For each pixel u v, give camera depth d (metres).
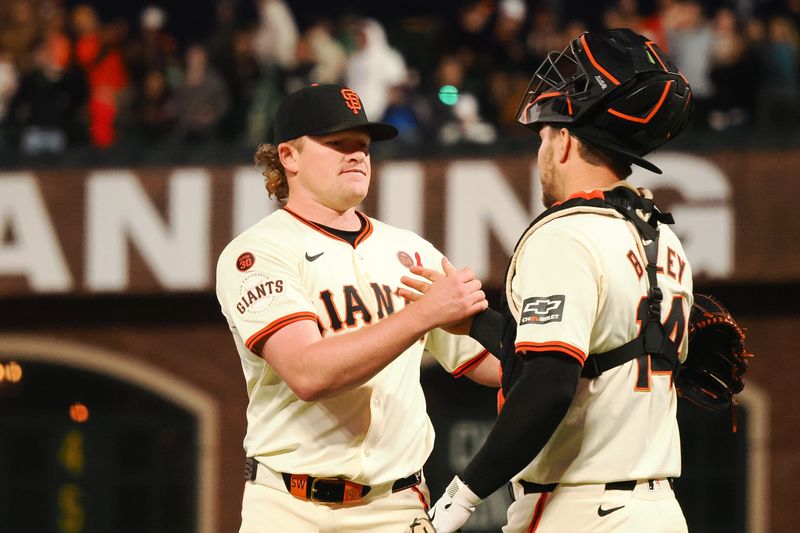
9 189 33.50
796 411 32.84
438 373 35.50
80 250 33.34
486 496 9.91
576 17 43.38
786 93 34.25
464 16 36.81
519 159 31.89
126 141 35.84
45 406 36.72
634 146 10.35
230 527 34.44
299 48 36.78
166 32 48.12
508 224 31.91
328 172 11.89
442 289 10.75
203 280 33.03
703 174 31.56
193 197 33.06
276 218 12.09
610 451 10.08
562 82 10.39
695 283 31.92
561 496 10.16
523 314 9.82
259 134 35.59
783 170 31.27
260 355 11.45
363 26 35.12
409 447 12.04
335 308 11.71
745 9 39.72
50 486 36.59
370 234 12.29
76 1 48.03
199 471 34.53
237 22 37.81
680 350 10.75
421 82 36.22
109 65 36.88
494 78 35.34
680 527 10.42
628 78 10.06
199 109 35.69
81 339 34.75
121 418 36.28
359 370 10.73
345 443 11.70
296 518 11.80
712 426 34.16
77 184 33.34
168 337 34.56
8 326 34.81
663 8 35.72
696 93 34.62
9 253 33.47
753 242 31.39
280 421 11.81
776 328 32.81
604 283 9.86
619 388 10.05
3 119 36.31
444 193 32.16
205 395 34.50
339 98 11.91
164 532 35.56
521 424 9.52
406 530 10.84
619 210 10.18
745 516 33.44
